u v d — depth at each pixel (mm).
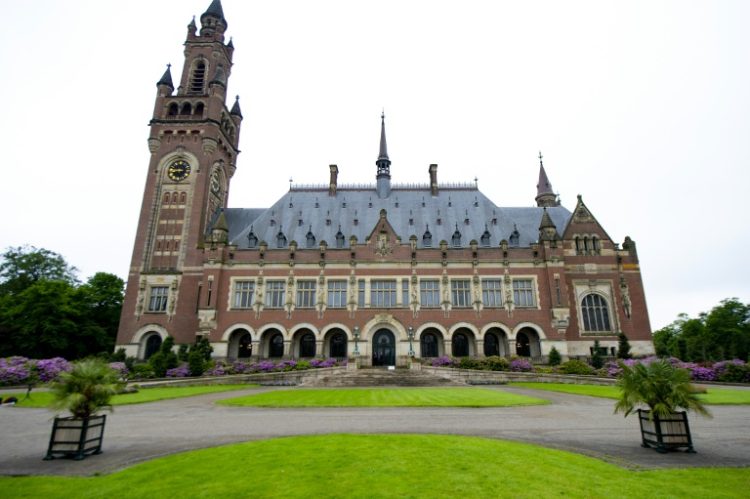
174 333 55656
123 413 23203
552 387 35594
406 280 56406
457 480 10523
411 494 9625
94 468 12656
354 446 13898
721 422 19359
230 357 54219
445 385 38844
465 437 15320
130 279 57812
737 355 83438
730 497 9609
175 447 15102
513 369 46344
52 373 41500
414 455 12727
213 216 64688
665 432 14094
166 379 42500
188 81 68500
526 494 9656
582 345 54500
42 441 16672
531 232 64250
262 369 46969
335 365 49406
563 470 11398
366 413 22312
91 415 14609
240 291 56500
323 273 56594
